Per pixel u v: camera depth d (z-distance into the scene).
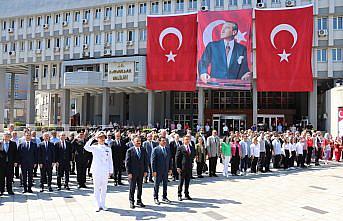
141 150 9.60
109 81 38.78
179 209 9.27
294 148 18.50
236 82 33.62
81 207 9.53
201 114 36.41
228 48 33.69
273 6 35.56
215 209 9.28
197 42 34.62
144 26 40.22
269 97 42.00
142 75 37.28
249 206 9.65
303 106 40.97
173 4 38.97
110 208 9.40
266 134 17.94
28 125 41.22
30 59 46.00
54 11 44.19
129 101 47.09
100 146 9.31
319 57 34.78
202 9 37.53
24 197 10.91
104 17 41.91
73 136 13.27
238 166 16.19
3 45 47.66
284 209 9.34
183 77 35.09
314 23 34.91
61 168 12.30
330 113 28.83
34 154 11.77
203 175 15.98
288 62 32.88
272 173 16.62
